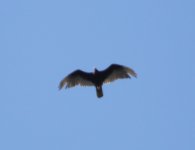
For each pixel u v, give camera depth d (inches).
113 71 1692.9
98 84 1689.2
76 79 1696.6
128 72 1694.1
